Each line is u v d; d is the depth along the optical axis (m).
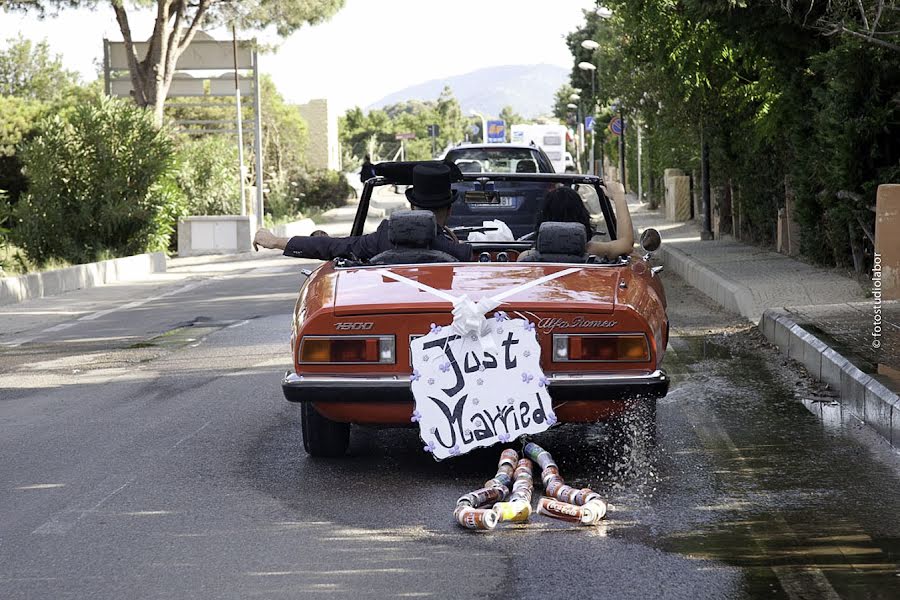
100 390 10.05
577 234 7.02
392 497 6.19
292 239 7.52
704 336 11.96
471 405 6.07
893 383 7.69
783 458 6.87
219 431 8.04
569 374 6.12
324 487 6.43
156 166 26.25
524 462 6.24
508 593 4.70
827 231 15.74
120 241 26.12
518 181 8.56
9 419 8.85
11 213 25.56
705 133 22.61
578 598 4.62
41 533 5.70
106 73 37.22
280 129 56.91
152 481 6.68
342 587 4.82
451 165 8.27
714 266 16.98
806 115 16.11
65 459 7.34
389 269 6.76
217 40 37.94
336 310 6.18
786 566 4.95
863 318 10.64
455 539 5.44
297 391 6.20
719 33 15.95
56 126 26.05
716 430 7.64
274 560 5.19
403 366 6.18
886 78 13.88
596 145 64.44
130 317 15.93
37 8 31.72
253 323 14.37
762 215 20.36
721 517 5.68
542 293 6.25
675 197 32.34
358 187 67.50
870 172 14.13
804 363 9.80
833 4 13.12
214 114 52.56
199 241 30.44
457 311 6.04
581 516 5.59
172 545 5.45
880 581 4.75
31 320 15.98
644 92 25.31
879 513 5.71
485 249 7.98
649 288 6.69
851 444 7.19
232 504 6.12
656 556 5.12
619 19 26.48
